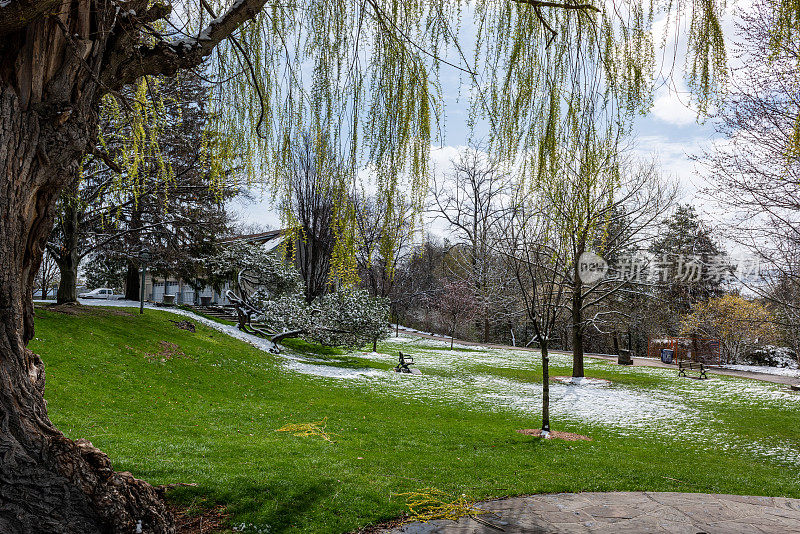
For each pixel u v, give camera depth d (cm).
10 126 250
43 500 271
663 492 703
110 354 1384
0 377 265
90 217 1830
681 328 2750
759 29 928
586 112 386
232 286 2822
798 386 1848
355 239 386
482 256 3378
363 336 2298
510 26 389
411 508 575
